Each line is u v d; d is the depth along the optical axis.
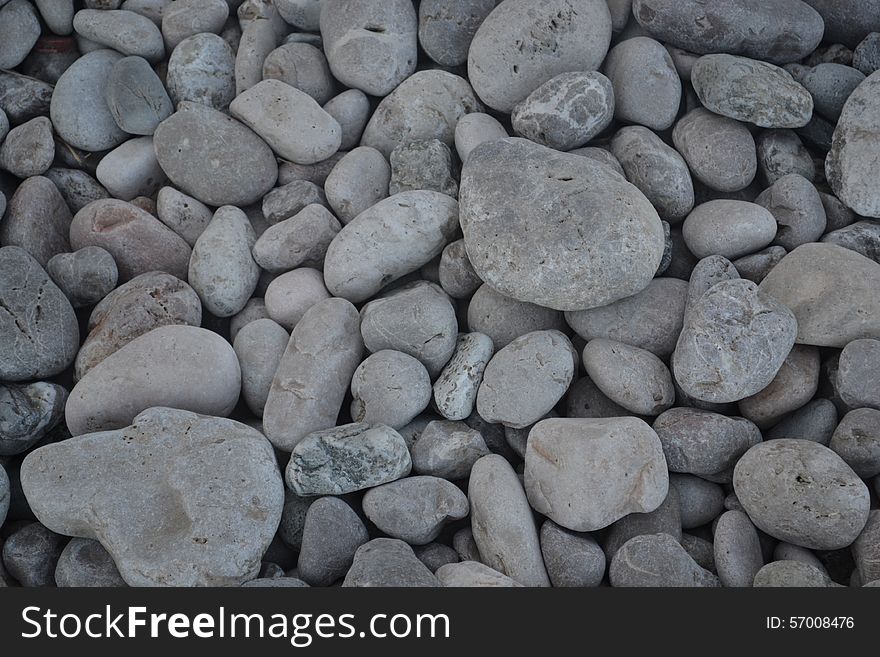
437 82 0.55
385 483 0.43
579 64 0.54
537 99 0.51
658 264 0.46
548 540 0.42
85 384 0.45
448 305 0.48
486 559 0.42
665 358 0.47
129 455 0.42
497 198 0.46
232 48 0.60
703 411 0.45
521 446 0.46
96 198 0.55
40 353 0.47
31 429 0.46
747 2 0.53
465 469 0.45
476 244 0.47
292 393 0.45
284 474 0.45
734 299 0.44
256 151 0.53
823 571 0.40
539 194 0.46
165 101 0.55
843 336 0.45
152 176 0.55
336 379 0.46
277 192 0.54
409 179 0.53
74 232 0.52
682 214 0.51
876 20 0.56
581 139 0.52
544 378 0.44
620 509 0.41
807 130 0.54
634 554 0.40
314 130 0.53
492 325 0.48
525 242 0.45
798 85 0.51
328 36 0.56
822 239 0.50
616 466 0.41
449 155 0.54
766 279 0.47
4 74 0.57
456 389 0.45
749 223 0.48
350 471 0.43
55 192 0.54
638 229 0.45
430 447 0.44
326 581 0.42
